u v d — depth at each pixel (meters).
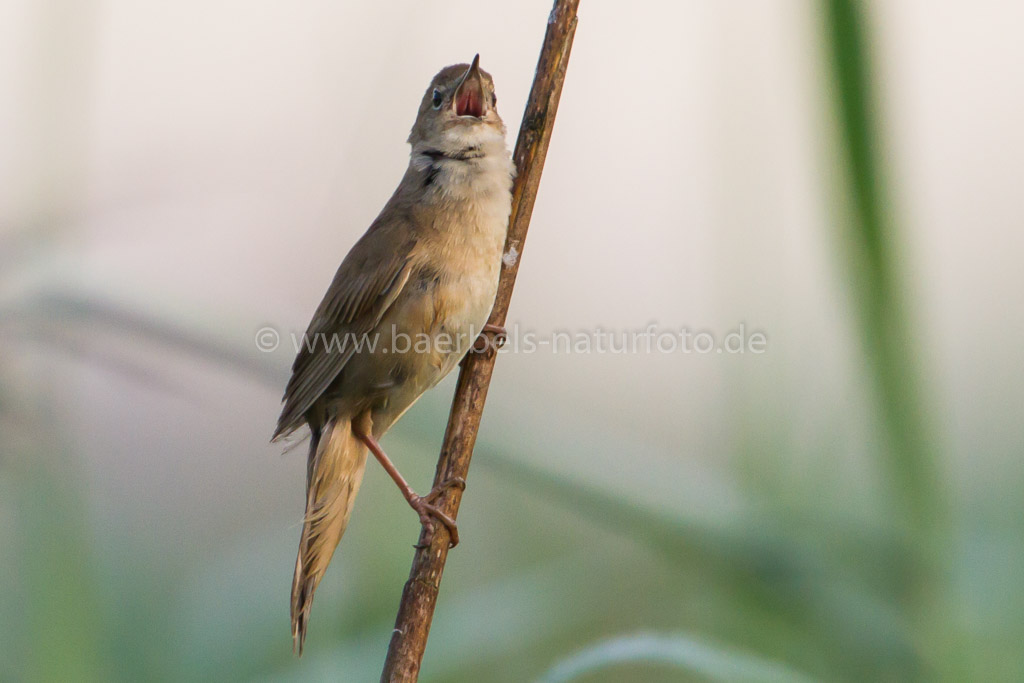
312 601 4.17
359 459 4.18
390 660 4.13
